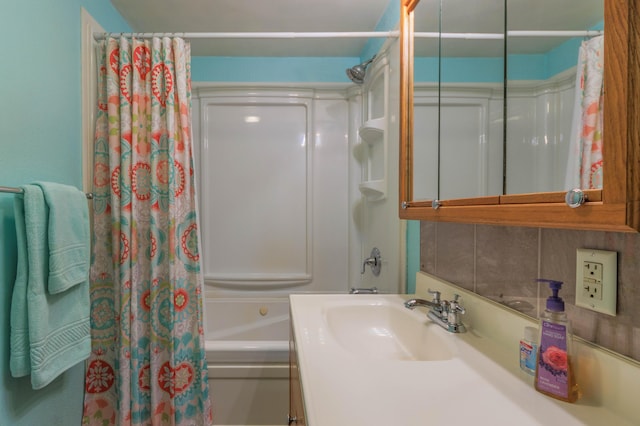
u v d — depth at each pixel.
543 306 0.63
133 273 1.38
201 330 1.42
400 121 1.19
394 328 1.03
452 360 0.65
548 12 0.55
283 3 1.69
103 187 1.46
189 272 1.45
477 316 0.81
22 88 1.04
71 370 1.31
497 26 0.70
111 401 1.44
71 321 1.09
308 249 2.32
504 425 0.45
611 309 0.49
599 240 0.52
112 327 1.45
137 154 1.42
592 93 0.46
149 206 1.43
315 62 2.28
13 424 1.00
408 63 1.15
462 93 0.83
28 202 0.95
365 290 1.41
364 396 0.51
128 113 1.40
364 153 2.16
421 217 0.98
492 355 0.67
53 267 1.00
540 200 0.51
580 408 0.49
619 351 0.48
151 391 1.38
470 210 0.70
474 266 0.86
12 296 0.97
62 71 1.26
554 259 0.61
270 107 2.30
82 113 1.40
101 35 1.43
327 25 1.89
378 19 1.83
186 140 1.43
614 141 0.38
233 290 2.30
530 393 0.53
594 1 0.45
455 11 0.88
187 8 1.72
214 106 2.28
